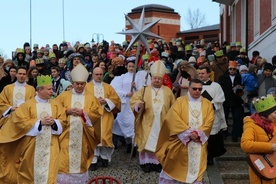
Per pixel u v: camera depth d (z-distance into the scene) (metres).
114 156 12.23
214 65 14.16
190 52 17.91
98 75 11.18
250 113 12.12
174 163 8.42
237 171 10.42
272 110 7.08
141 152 10.57
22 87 11.23
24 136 8.02
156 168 10.61
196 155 8.31
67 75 13.31
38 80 8.21
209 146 10.55
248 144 6.99
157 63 10.67
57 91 12.01
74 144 9.17
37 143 8.01
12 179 8.16
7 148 8.18
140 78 12.24
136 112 10.55
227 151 11.81
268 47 17.83
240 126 12.32
